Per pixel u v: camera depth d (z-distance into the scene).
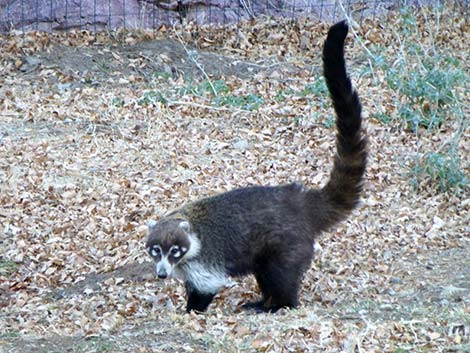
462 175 12.16
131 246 10.84
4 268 10.66
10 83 15.71
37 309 9.46
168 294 9.66
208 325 8.24
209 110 14.84
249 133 14.05
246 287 9.84
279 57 17.20
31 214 11.77
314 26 18.08
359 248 10.59
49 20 17.56
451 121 14.09
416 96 14.13
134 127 14.21
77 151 13.45
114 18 17.80
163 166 12.98
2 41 16.94
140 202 11.91
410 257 10.38
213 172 12.76
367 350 7.45
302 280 9.34
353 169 8.97
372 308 8.63
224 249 8.75
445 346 7.52
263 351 7.54
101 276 10.37
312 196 9.06
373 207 11.66
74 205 11.95
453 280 9.59
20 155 13.23
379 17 18.30
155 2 18.08
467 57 16.92
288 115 14.64
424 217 11.41
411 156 12.91
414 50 14.53
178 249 8.52
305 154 13.34
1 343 8.15
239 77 16.45
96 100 15.21
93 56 16.72
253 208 8.84
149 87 15.90
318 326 7.95
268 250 8.81
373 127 13.96
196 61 16.73
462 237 10.90
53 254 10.89
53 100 15.16
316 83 15.30
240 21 18.31
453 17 18.36
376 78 15.48
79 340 8.16
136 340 8.00
